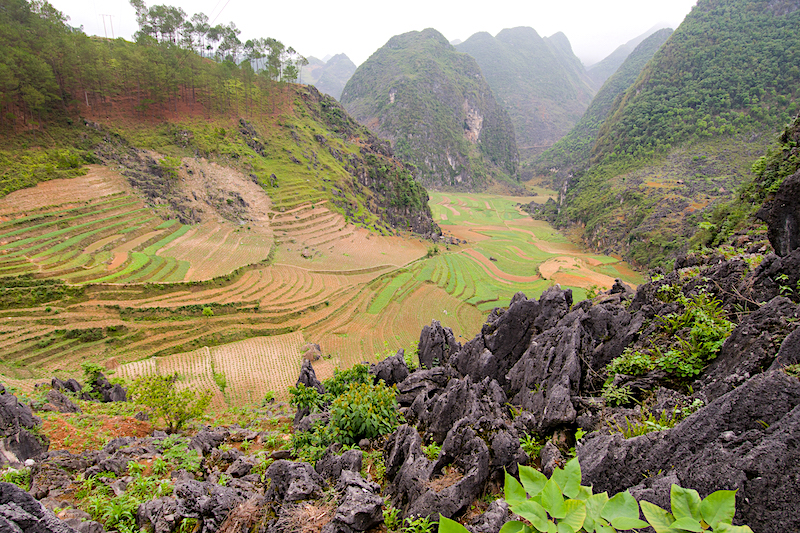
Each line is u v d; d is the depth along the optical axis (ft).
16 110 264.52
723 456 20.17
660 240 339.98
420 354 80.48
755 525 17.89
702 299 46.83
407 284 292.81
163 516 31.53
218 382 145.79
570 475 15.10
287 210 341.21
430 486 32.68
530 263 377.30
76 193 251.39
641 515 20.57
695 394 34.71
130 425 71.36
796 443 17.99
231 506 31.78
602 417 38.24
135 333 176.86
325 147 436.76
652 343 45.91
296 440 48.47
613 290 74.49
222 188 324.19
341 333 218.59
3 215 212.84
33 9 293.43
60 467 46.03
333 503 30.19
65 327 166.20
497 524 26.13
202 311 200.85
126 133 314.76
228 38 425.28
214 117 381.19
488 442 36.63
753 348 34.04
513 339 63.21
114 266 206.69
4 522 18.16
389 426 45.34
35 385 102.01
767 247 65.16
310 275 272.92
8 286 173.37
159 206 279.90
